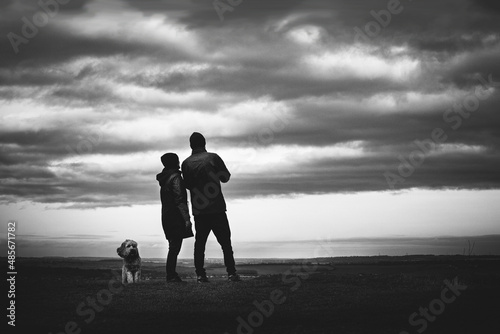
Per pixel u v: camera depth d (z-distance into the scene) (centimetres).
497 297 841
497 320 684
